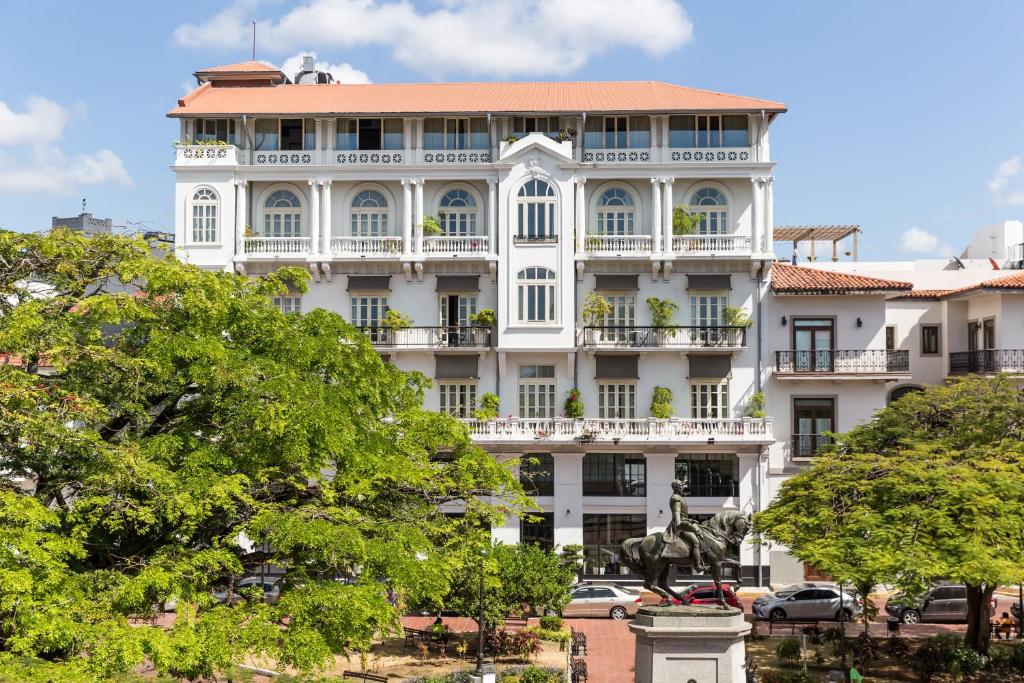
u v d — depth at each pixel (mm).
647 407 59406
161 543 27609
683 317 59750
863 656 37938
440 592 27516
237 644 23938
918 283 69688
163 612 28250
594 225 60344
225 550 25656
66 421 26953
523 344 58562
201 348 27906
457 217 60531
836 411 59438
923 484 35219
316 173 59531
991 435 40188
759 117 59750
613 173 59281
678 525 31406
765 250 59406
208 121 60312
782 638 43188
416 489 31812
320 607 25047
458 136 60500
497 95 62469
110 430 29266
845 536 34438
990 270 69125
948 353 64688
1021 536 34125
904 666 38188
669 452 57969
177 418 30234
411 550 27500
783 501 40312
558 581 41156
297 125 60562
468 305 59906
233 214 59250
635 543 32188
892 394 65312
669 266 59062
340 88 63938
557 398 59438
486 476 32781
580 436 57562
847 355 59438
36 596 22500
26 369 29484
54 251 28703
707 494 58406
